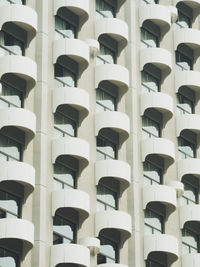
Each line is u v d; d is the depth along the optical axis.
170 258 62.56
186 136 67.25
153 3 69.50
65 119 60.44
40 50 60.16
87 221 59.06
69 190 57.84
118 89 64.12
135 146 63.28
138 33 67.12
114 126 61.91
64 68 61.62
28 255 55.31
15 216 56.06
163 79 67.44
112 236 60.19
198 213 64.88
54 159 58.34
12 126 57.22
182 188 64.06
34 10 60.16
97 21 64.44
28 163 57.34
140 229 61.75
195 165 66.00
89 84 62.53
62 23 62.69
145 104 64.94
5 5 59.38
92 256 58.06
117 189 61.59
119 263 59.94
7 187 56.19
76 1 62.78
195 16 71.88
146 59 66.19
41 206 56.50
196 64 70.19
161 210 63.69
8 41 59.44
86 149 59.47
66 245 56.47
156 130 65.69
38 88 59.19
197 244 65.56
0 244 54.88
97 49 62.69
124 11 66.88
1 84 58.00
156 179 64.38
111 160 60.81
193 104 69.06
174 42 69.19
